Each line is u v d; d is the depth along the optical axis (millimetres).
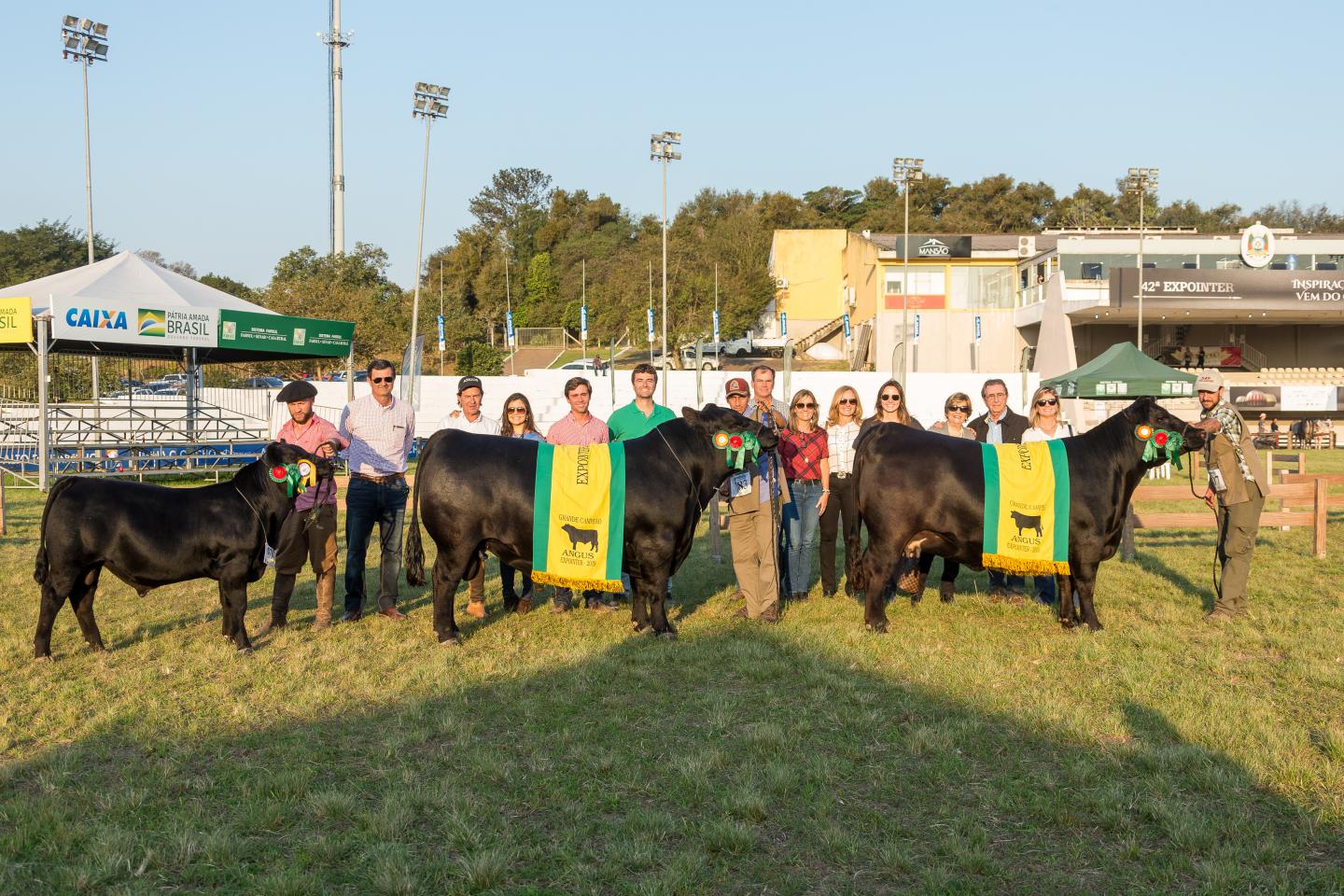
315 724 5520
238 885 3820
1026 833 4246
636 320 57562
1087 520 7449
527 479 7176
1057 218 81812
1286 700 5918
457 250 84000
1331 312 37344
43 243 71062
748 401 8641
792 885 3799
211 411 28828
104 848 3980
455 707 5758
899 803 4543
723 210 88938
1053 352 40062
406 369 26469
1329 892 3738
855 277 53781
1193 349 42906
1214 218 88250
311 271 51906
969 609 8438
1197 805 4480
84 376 33000
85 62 31672
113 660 6809
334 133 52281
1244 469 7871
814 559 11242
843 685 6117
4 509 12938
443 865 3932
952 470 7449
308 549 7762
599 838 4188
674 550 7398
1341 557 11039
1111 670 6559
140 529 6723
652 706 5867
